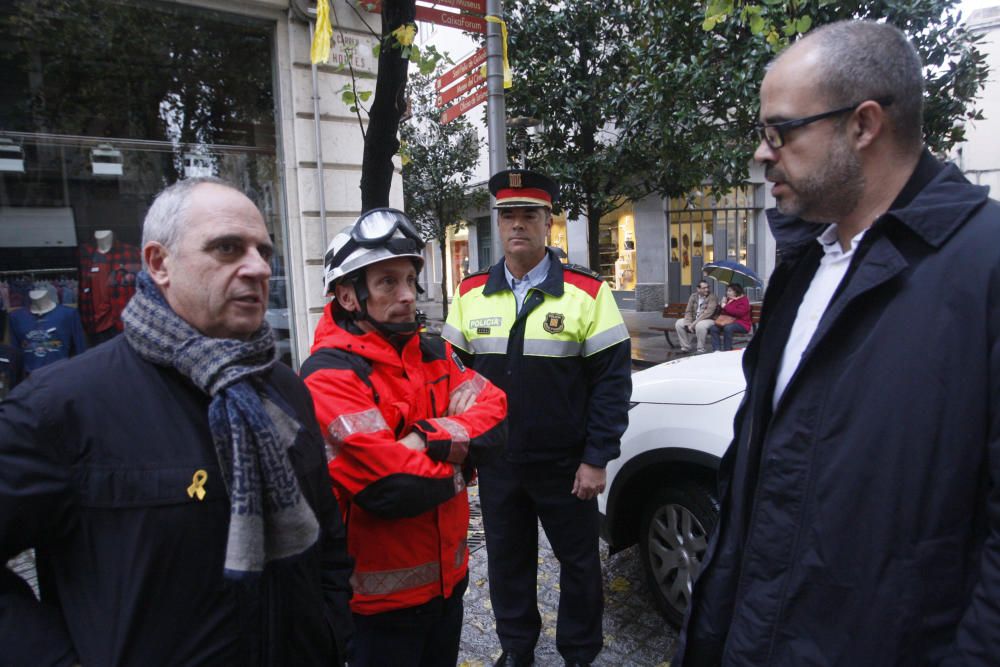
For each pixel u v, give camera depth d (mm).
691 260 17859
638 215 17828
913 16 6070
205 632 1063
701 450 2588
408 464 1512
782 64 1257
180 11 4742
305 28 5152
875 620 1107
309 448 1302
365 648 1686
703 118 8047
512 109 9328
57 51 4363
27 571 2914
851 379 1157
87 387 1053
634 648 2699
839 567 1153
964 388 1040
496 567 2492
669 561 2797
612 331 2350
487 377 2453
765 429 1426
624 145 8680
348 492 1549
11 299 4238
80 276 4492
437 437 1605
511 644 2471
